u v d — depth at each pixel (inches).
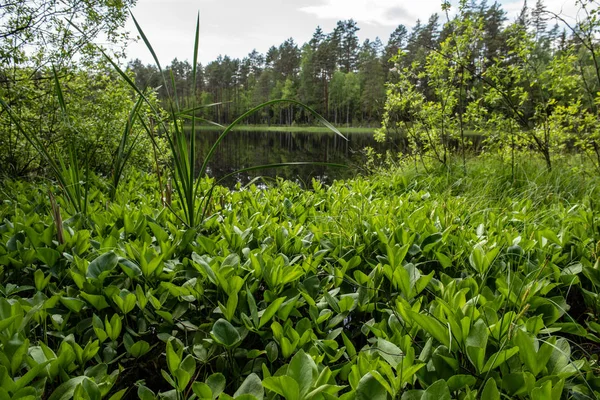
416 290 47.1
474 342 34.3
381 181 159.3
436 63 201.8
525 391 30.9
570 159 200.5
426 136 215.5
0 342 35.1
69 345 34.6
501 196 142.6
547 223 86.8
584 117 171.2
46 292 52.1
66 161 138.4
